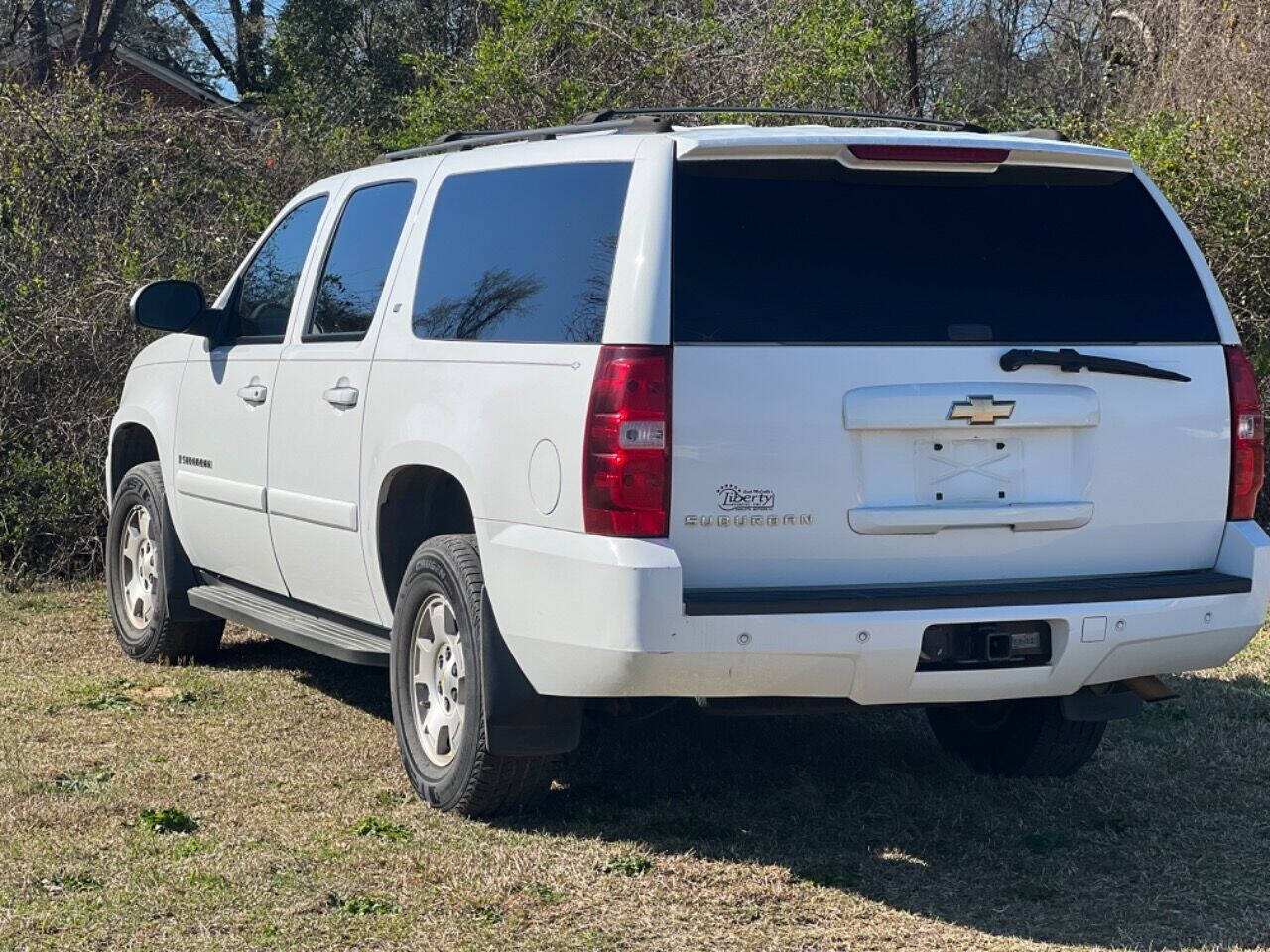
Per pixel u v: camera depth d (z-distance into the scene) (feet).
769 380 13.57
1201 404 15.05
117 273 33.09
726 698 13.96
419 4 107.45
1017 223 14.76
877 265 14.17
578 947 12.73
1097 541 14.65
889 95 61.87
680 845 15.31
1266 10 42.04
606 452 13.46
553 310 14.66
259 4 118.21
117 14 87.51
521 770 15.35
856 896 14.12
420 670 16.48
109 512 24.39
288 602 20.27
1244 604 14.94
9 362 30.89
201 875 14.03
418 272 17.11
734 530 13.51
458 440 15.44
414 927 13.03
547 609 14.05
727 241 13.84
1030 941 13.14
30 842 14.85
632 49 44.80
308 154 42.42
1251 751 19.10
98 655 23.56
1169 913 13.88
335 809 16.11
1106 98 61.26
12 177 34.60
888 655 13.64
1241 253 33.81
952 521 13.98
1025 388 14.24
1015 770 17.98
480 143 17.83
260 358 19.90
